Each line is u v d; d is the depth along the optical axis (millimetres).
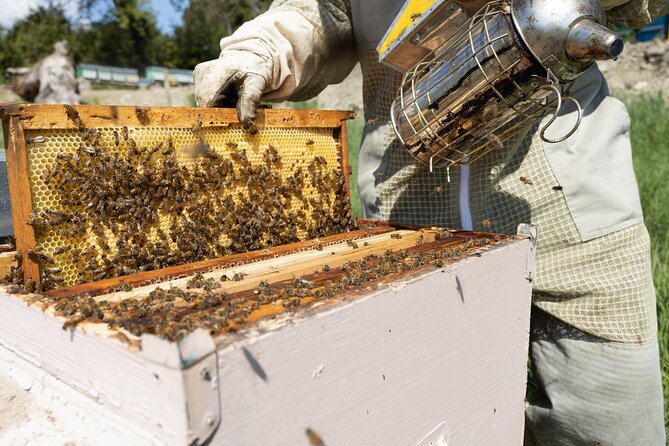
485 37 1388
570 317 2012
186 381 792
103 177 1454
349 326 1065
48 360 1123
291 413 976
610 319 1952
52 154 1377
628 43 14469
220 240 1712
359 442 1134
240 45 1945
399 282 1197
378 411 1167
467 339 1407
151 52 30641
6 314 1235
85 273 1448
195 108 1615
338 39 2215
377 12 2146
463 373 1412
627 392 1960
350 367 1082
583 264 1969
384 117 2338
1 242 2021
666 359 2549
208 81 1836
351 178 5559
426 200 2279
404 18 1546
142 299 1158
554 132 1964
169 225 1605
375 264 1409
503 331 1558
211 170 1659
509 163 2049
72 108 1368
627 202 1941
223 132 1711
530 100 1468
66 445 982
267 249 1656
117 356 912
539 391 2285
